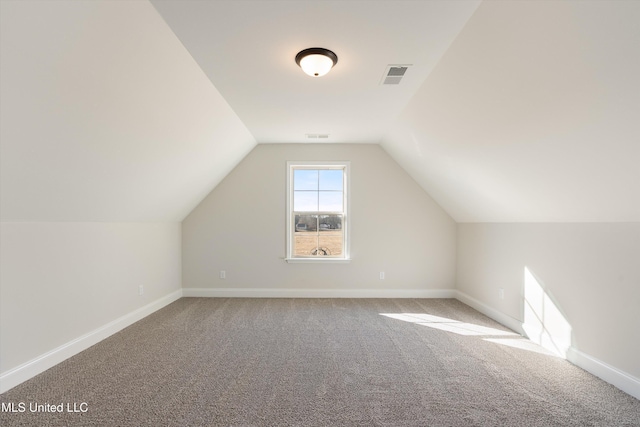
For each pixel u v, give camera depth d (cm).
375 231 448
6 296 202
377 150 448
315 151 448
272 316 356
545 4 138
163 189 332
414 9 171
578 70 151
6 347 202
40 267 226
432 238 448
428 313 371
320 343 278
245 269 447
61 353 241
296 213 455
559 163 209
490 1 158
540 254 280
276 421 171
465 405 186
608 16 124
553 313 264
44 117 167
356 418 173
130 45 174
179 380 213
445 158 328
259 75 246
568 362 243
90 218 271
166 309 384
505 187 283
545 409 182
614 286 209
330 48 210
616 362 207
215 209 447
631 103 144
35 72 146
